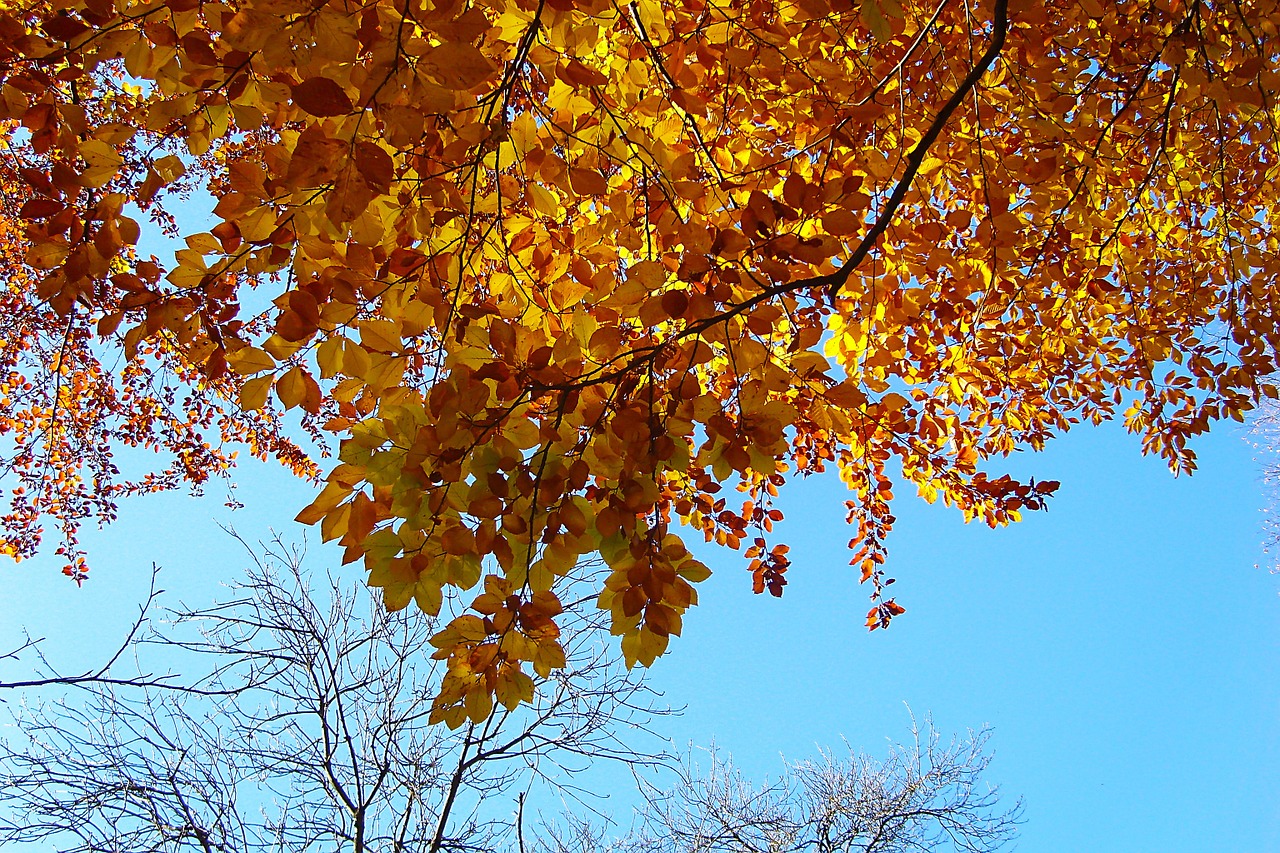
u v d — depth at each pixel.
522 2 1.70
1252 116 3.25
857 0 1.98
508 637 1.83
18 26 1.67
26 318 4.44
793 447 3.66
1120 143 3.44
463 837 5.07
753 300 1.81
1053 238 3.16
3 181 4.14
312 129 1.41
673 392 1.85
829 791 8.77
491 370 1.72
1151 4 2.91
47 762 4.62
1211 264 3.81
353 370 1.72
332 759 5.12
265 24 1.33
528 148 1.92
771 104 2.57
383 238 1.85
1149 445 4.06
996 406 4.06
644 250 2.64
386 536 1.73
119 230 1.74
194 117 1.70
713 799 7.95
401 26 1.34
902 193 2.06
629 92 2.11
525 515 1.82
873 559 3.83
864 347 2.96
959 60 2.83
